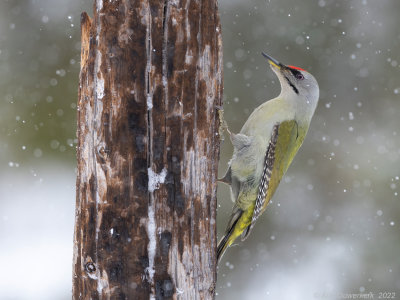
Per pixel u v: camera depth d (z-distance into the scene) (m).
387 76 14.41
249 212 9.06
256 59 13.95
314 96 9.51
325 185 14.51
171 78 5.58
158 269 5.62
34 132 13.80
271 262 13.85
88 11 13.58
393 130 14.46
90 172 5.64
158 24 5.51
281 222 14.35
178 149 5.66
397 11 14.34
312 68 14.28
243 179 8.95
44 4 13.61
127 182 5.55
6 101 13.68
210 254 6.05
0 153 13.80
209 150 5.96
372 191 14.38
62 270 12.76
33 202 13.77
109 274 5.60
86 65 5.62
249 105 13.80
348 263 13.61
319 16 14.30
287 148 9.22
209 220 6.04
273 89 13.82
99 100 5.52
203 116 5.85
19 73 13.62
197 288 5.88
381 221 14.01
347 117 14.52
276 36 14.11
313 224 14.21
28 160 13.88
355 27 14.35
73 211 13.78
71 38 13.62
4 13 13.59
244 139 8.84
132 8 5.46
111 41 5.47
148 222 5.59
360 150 14.53
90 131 5.61
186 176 5.73
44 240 13.25
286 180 14.62
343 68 14.35
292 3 14.20
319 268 13.66
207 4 5.78
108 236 5.58
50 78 13.66
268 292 13.23
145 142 5.55
